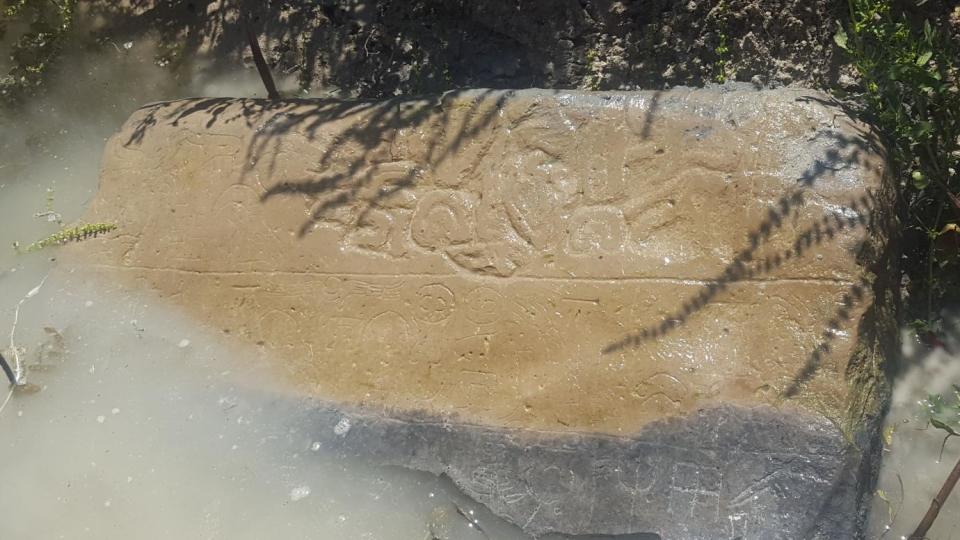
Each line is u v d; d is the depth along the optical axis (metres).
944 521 1.03
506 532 1.04
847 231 0.98
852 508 0.95
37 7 1.50
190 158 1.21
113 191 1.25
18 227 1.43
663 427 1.00
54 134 1.50
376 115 1.15
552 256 1.07
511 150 1.10
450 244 1.10
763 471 0.97
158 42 1.50
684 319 1.02
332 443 1.10
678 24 1.23
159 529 1.10
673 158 1.05
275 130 1.18
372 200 1.13
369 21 1.38
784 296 1.00
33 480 1.15
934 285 1.11
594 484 1.02
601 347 1.04
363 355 1.11
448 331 1.09
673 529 0.99
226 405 1.14
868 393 0.98
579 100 1.09
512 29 1.31
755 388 0.99
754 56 1.21
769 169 1.02
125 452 1.15
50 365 1.20
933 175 1.08
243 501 1.10
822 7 1.17
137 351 1.19
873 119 1.06
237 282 1.17
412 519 1.07
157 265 1.21
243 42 1.45
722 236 1.02
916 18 1.12
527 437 1.04
